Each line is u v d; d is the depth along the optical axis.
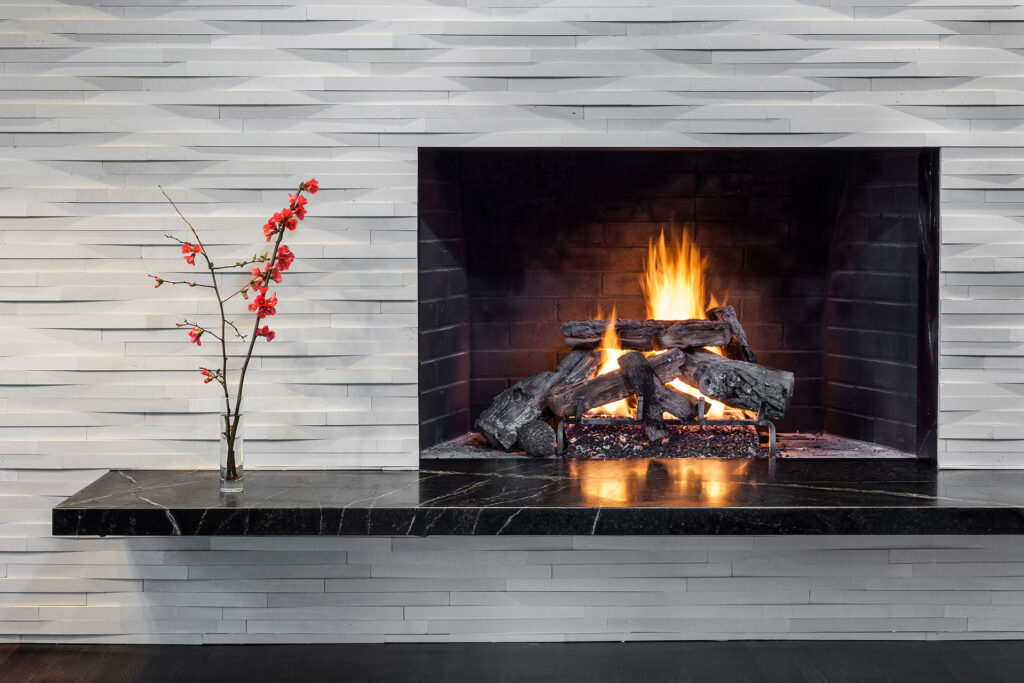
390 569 3.11
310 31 3.07
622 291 3.68
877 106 3.08
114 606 3.14
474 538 3.10
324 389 3.14
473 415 3.70
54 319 3.11
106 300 3.11
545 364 3.68
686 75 3.08
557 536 3.10
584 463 3.26
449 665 2.96
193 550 3.12
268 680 2.87
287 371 3.14
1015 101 3.08
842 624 3.12
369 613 3.12
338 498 2.84
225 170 3.09
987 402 3.13
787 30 3.07
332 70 3.08
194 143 3.08
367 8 3.06
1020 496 2.84
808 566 3.10
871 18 3.07
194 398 3.13
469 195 3.63
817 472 3.12
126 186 3.09
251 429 3.14
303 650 3.09
